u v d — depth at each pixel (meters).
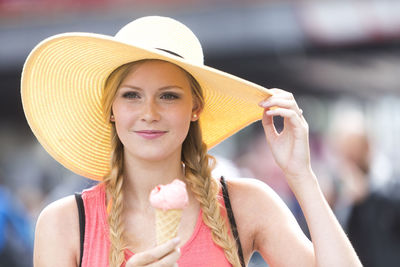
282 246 4.59
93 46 4.20
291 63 21.17
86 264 4.33
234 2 18.83
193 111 4.63
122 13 19.59
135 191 4.54
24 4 20.00
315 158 15.96
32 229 12.23
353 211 8.45
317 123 26.59
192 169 4.65
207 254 4.36
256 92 4.33
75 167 4.81
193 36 4.52
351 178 8.70
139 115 4.26
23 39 20.11
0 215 10.05
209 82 4.45
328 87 25.08
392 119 24.97
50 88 4.55
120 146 4.59
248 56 19.94
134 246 4.40
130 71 4.30
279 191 13.05
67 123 4.70
